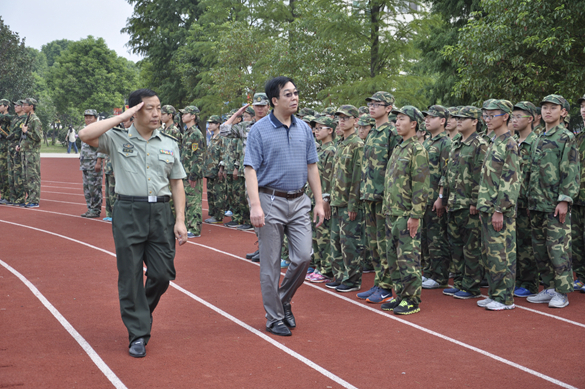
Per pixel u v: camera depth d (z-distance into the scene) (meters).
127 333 4.86
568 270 5.85
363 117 6.73
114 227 4.36
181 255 8.38
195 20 38.25
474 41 12.76
